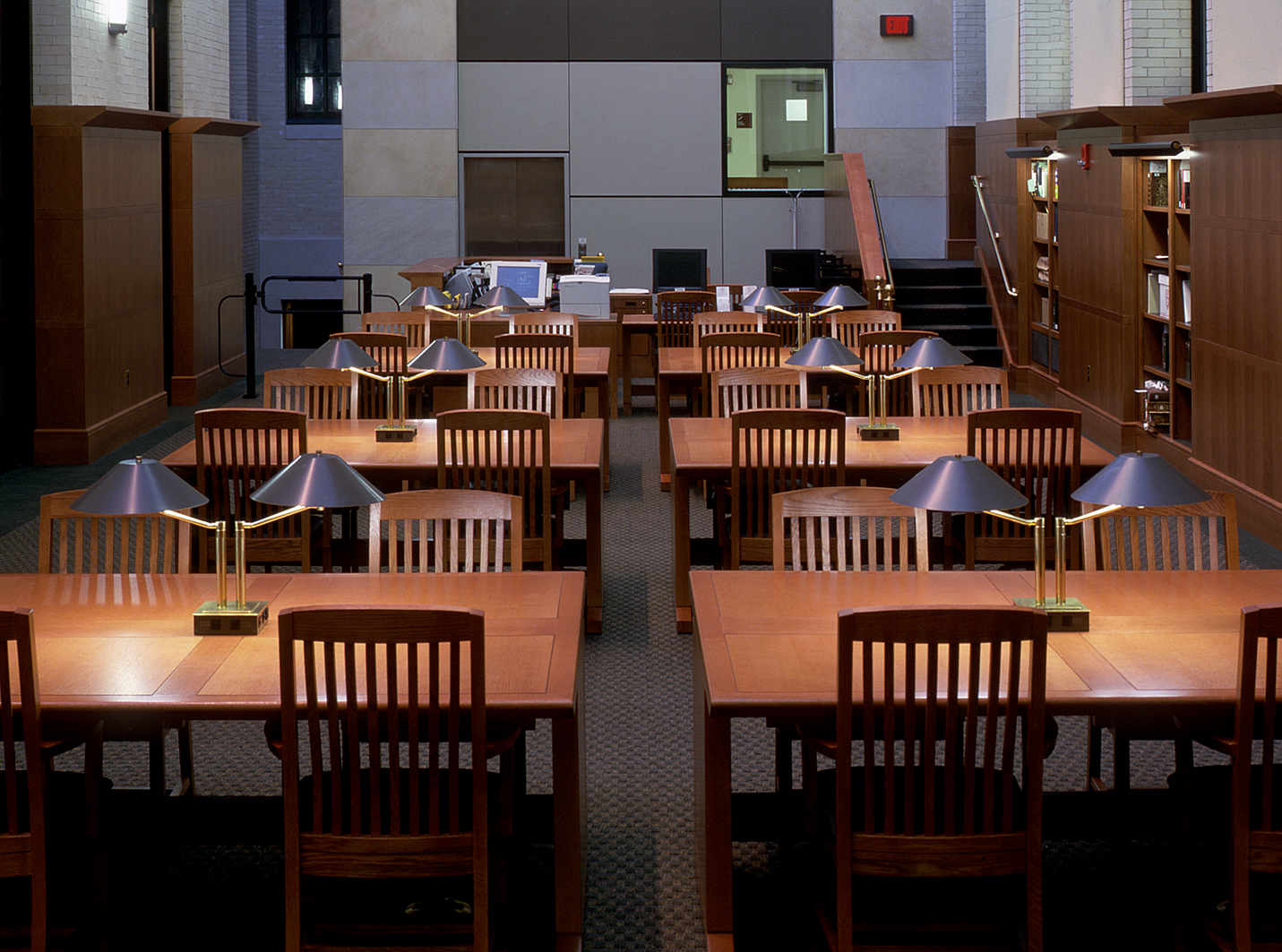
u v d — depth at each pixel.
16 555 7.68
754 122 16.53
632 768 4.84
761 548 5.80
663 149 16.52
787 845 3.83
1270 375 7.79
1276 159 7.62
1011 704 3.02
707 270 13.62
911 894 3.53
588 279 12.10
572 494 7.19
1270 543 7.81
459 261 14.98
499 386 7.35
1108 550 4.61
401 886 3.68
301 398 8.62
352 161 16.45
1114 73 10.96
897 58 16.42
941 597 4.11
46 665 3.53
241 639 3.75
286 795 3.07
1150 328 10.26
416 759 3.04
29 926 3.25
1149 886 3.99
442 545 4.57
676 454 6.33
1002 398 7.32
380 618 3.00
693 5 16.34
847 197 14.78
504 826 3.42
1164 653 3.61
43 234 10.19
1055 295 12.63
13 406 10.24
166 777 4.71
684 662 5.93
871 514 4.56
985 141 14.55
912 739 3.01
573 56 16.36
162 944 3.69
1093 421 11.15
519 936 3.73
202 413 5.82
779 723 3.56
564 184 16.56
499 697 3.29
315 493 3.48
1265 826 3.12
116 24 11.02
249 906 3.89
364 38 16.30
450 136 16.41
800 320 9.80
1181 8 10.52
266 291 20.98
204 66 13.49
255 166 20.55
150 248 11.80
